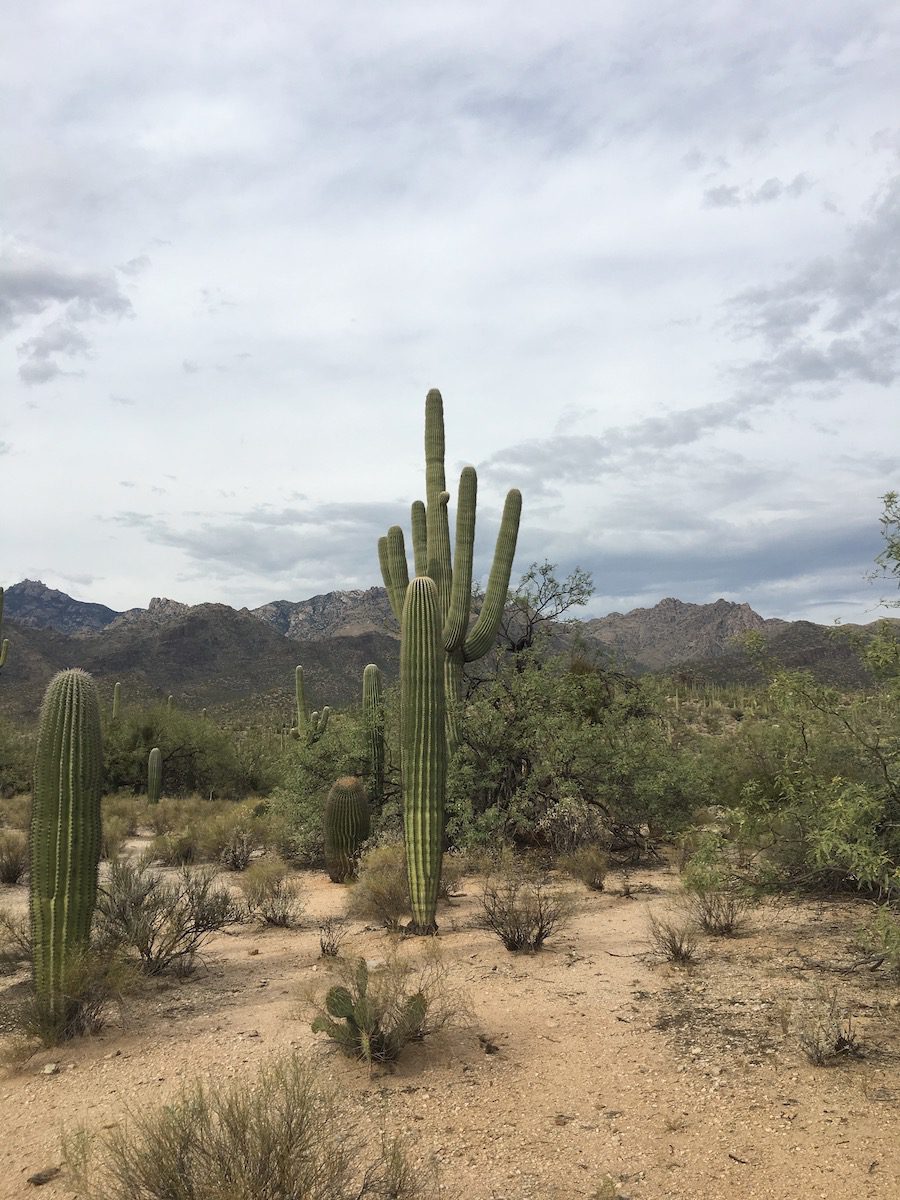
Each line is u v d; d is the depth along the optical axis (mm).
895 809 7363
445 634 14508
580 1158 4109
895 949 5992
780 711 8070
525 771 15344
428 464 15172
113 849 16391
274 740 39688
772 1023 5812
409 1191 3738
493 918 8594
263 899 10594
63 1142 3828
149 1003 6902
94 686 6617
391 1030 5469
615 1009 6344
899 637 7344
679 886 11312
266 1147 3531
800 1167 3941
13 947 8422
